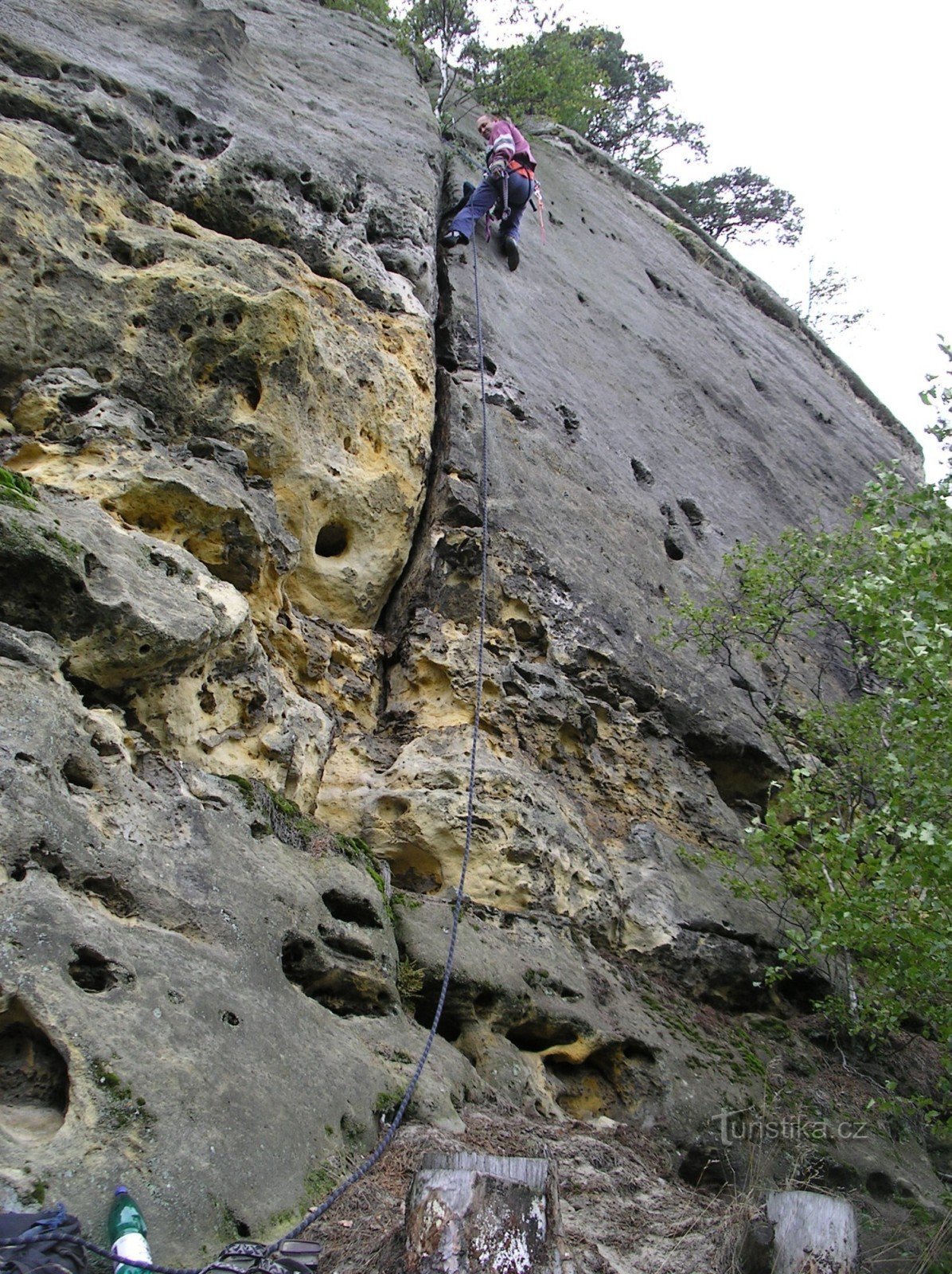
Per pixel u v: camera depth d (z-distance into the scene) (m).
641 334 14.45
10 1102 3.65
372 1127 4.63
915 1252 5.87
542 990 6.38
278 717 6.34
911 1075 8.07
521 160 11.92
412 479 8.41
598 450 11.00
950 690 6.73
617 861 7.90
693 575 10.88
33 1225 3.08
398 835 6.84
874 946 6.83
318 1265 3.63
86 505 5.87
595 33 24.50
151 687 5.56
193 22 9.89
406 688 7.83
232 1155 3.85
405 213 9.92
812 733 9.30
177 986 4.23
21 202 6.84
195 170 8.32
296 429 7.60
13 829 4.12
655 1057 6.56
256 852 5.29
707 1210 5.17
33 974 3.78
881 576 7.30
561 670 8.57
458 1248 3.59
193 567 6.00
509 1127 5.32
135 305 7.14
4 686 4.57
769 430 15.56
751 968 7.85
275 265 8.04
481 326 10.65
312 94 11.04
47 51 8.02
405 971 5.82
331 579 7.84
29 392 6.48
